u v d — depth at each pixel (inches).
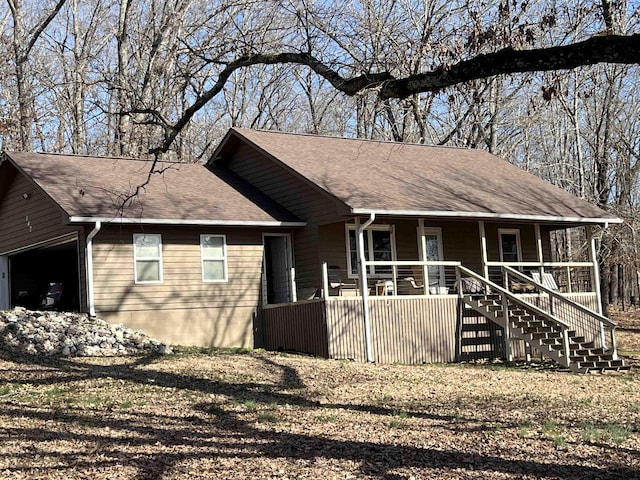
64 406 495.2
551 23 466.6
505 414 514.3
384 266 912.9
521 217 879.1
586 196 1456.7
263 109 1647.4
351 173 884.6
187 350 764.0
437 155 1066.7
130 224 788.0
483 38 414.0
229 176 970.7
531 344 794.2
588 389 634.8
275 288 904.3
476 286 885.2
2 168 881.5
